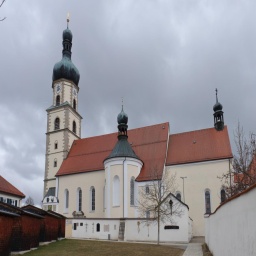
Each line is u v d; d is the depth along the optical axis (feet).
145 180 168.96
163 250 98.43
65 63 240.12
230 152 170.40
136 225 142.82
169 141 196.34
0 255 67.77
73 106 238.27
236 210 40.27
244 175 87.51
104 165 182.60
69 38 251.39
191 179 171.94
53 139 224.33
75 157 213.05
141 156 187.32
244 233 35.53
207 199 166.91
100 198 186.29
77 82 246.47
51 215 111.65
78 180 197.77
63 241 113.19
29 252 82.64
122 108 188.34
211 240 83.15
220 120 189.67
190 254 89.81
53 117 229.86
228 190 102.83
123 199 166.20
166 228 136.26
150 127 203.31
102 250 94.27
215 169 168.76
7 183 175.32
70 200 196.65
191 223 153.48
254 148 89.86
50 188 213.05
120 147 178.81
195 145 185.37
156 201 143.02
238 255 39.04
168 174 175.63
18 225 80.18
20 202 178.09
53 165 218.38
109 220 148.36
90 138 223.71
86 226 149.89
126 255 86.69
